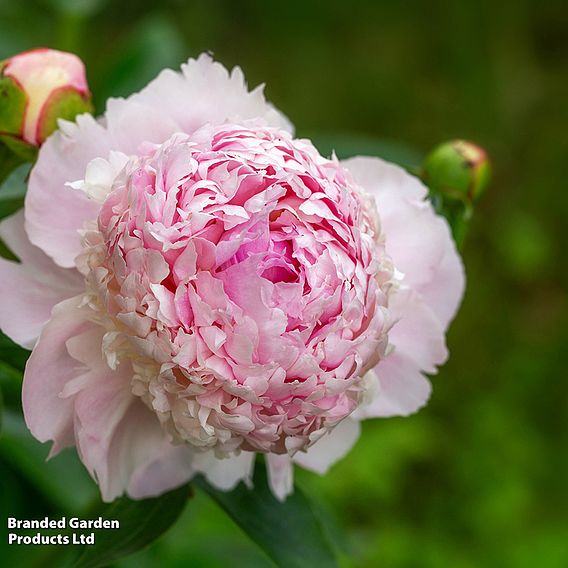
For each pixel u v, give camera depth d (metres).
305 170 0.80
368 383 0.82
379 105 2.28
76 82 0.86
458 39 2.34
